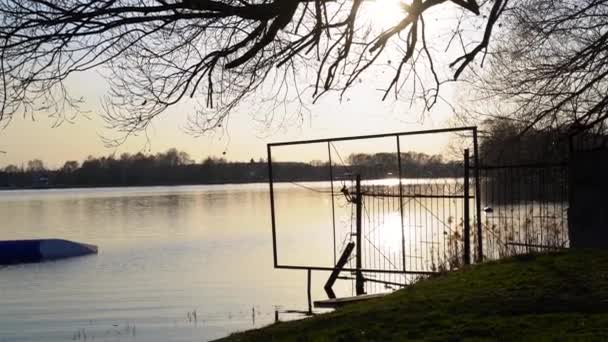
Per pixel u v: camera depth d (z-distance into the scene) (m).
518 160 16.25
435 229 25.08
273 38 7.80
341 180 24.05
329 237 36.16
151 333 15.09
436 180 25.77
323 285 20.30
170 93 7.91
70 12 6.79
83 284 24.39
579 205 13.06
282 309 16.81
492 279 10.38
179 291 21.23
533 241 14.53
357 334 8.47
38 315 18.11
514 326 7.99
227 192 138.12
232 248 34.22
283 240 36.16
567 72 15.18
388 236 24.53
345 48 8.35
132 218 63.09
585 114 14.70
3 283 25.88
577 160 13.13
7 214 74.12
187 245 37.00
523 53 15.70
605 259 10.79
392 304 9.73
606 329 7.53
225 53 7.76
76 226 55.41
